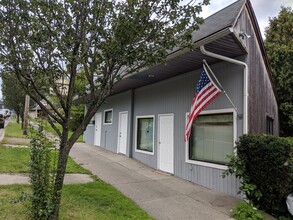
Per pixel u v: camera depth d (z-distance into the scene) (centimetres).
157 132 920
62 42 392
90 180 682
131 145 1105
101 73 452
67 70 423
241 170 534
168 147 857
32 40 376
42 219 373
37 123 421
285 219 484
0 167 716
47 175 387
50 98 459
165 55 442
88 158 1052
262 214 504
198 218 477
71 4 394
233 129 623
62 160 398
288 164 486
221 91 598
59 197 389
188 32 446
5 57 371
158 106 928
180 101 812
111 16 423
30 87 414
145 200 563
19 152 1002
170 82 868
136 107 1095
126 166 924
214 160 678
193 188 674
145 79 898
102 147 1430
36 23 372
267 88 966
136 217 455
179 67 730
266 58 882
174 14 434
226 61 662
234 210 504
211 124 696
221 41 555
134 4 425
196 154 742
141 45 430
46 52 398
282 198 493
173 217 477
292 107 1407
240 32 594
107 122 1407
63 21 396
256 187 519
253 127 650
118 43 420
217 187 653
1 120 2588
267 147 501
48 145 397
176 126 824
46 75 407
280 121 1501
